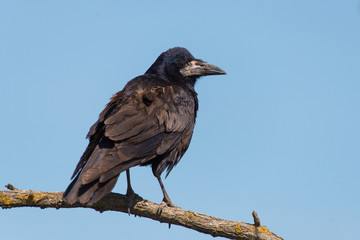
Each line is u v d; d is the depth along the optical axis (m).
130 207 11.14
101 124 11.74
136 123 11.90
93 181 10.47
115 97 12.70
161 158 12.73
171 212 11.02
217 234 10.76
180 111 13.10
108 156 10.99
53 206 10.89
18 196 10.75
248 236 10.59
